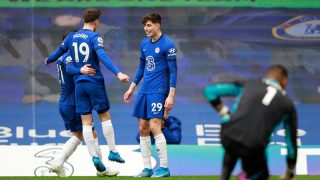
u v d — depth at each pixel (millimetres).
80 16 51594
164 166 32281
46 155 35594
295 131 22047
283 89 22828
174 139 39562
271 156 35625
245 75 51469
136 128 49594
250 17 51969
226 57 51656
